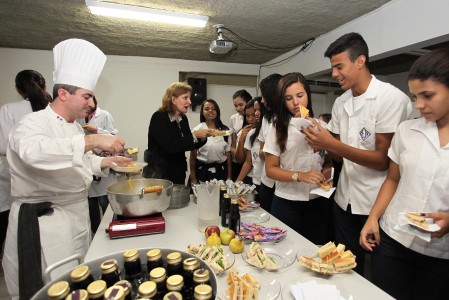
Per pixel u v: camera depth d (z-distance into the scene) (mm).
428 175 1025
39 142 1004
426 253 1068
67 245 1214
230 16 2660
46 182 1162
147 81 4352
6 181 2346
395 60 3971
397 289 1157
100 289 627
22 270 1092
